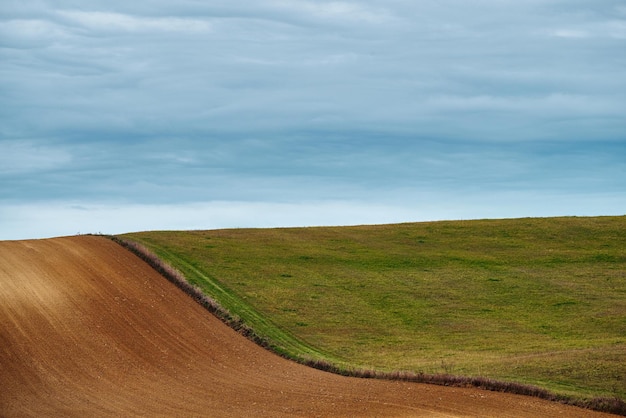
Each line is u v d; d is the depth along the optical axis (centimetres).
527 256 6412
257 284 5344
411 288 5469
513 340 4278
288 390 3216
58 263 5091
